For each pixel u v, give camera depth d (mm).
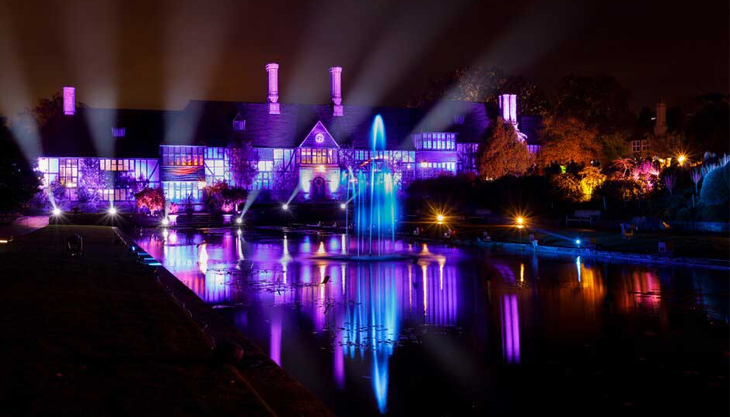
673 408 11312
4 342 11695
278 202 88750
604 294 22484
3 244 33906
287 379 11445
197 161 88812
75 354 11102
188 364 10914
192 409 8586
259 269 30312
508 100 99938
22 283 19000
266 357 12781
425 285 25000
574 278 26359
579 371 13516
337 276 27750
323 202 86938
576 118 87938
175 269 30375
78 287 18703
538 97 118312
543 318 18719
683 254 32000
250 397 9227
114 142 88750
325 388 12398
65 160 86125
